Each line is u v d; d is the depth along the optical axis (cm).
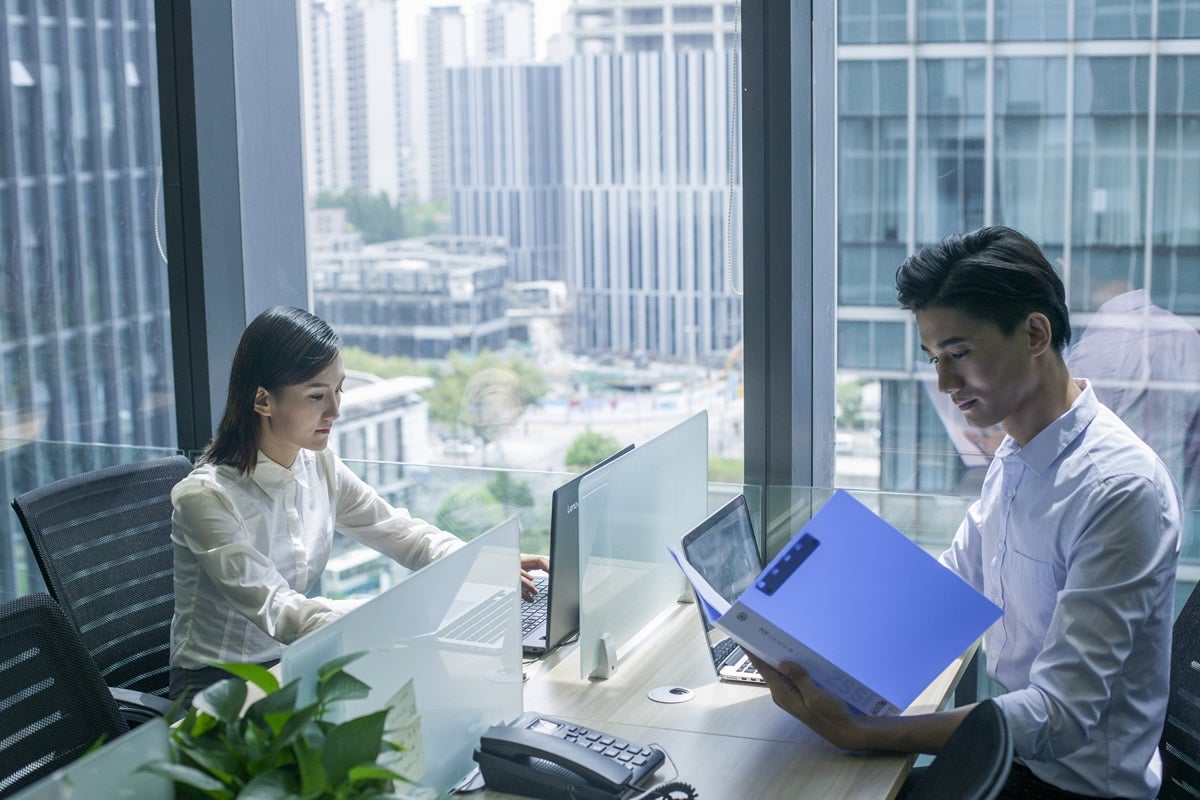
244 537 205
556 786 147
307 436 212
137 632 211
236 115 286
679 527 220
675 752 163
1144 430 254
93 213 307
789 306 247
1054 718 156
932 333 170
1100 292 253
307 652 122
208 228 275
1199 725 163
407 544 237
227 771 105
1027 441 173
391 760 133
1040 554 173
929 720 159
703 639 205
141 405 313
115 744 101
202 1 270
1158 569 158
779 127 241
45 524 199
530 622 209
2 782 152
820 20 256
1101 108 248
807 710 162
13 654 157
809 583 162
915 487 267
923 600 166
